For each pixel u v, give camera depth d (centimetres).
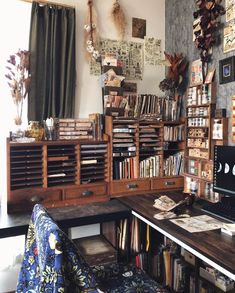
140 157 240
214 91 216
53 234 101
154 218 167
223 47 208
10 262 225
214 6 210
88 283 108
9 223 169
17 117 215
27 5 222
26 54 214
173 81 249
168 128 242
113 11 253
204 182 219
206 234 143
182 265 206
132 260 214
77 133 218
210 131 215
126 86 261
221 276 180
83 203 213
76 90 243
